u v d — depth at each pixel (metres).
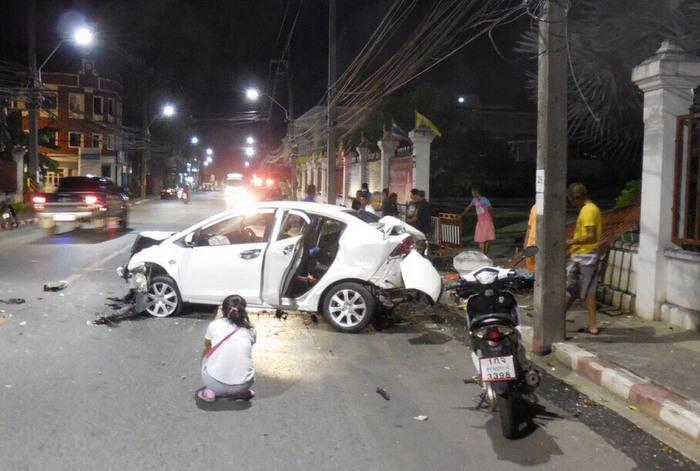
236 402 5.96
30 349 7.60
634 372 6.52
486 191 37.62
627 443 5.20
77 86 59.56
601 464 4.80
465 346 8.15
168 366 7.02
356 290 8.61
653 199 8.52
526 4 7.80
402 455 4.89
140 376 6.66
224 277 9.01
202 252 9.11
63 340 8.01
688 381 6.26
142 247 10.72
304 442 5.09
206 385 5.91
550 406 6.01
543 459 4.87
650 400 5.82
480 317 5.49
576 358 7.04
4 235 21.19
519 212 27.41
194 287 9.11
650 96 8.43
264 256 8.88
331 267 8.71
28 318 9.16
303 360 7.39
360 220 8.88
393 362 7.39
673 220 8.41
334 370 7.03
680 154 8.25
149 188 73.44
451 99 31.14
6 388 6.22
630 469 4.73
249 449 4.94
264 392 6.27
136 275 9.27
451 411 5.85
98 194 21.36
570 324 8.53
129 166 68.50
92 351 7.55
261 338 8.31
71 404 5.82
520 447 5.08
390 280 8.64
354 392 6.32
